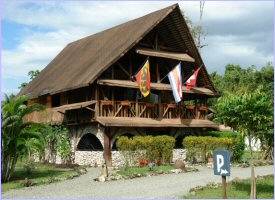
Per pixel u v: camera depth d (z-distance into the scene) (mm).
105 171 20203
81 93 29672
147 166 24031
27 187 17594
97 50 31828
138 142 24469
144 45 29766
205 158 27234
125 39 29109
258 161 28062
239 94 15062
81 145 29938
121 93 30734
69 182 19078
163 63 32344
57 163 28453
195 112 32188
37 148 20672
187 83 30188
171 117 30422
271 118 14414
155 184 18000
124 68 30375
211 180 19078
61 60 37406
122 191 16234
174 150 27984
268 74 54969
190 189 15828
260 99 14406
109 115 27219
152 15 30125
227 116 14906
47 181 18812
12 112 19156
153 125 27844
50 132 29047
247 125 14727
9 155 19109
